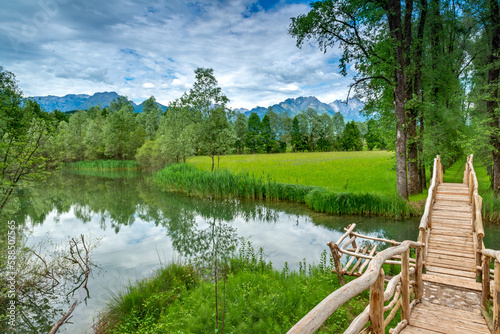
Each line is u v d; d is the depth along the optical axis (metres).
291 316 5.79
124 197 24.05
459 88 18.88
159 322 5.94
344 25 16.14
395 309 4.30
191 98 29.11
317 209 17.38
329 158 53.91
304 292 6.64
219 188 22.81
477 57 18.27
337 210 16.48
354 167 35.25
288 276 7.98
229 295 6.63
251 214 17.80
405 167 16.23
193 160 57.84
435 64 17.92
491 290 5.10
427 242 7.95
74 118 62.94
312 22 16.08
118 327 6.12
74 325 6.42
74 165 58.53
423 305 5.20
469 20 18.03
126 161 57.47
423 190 19.48
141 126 64.69
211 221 16.44
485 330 4.20
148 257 10.61
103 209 19.75
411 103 16.14
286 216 16.81
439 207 10.52
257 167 38.53
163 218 17.27
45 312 7.03
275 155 73.12
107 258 10.52
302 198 19.72
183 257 10.45
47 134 11.11
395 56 15.88
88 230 14.58
